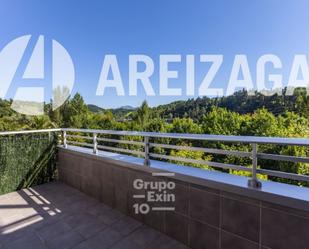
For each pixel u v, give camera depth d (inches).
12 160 162.7
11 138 163.0
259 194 67.3
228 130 526.3
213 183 79.0
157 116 717.9
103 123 756.0
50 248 91.7
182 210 91.2
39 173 178.1
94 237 98.7
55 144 189.2
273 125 466.6
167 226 97.8
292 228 61.5
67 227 107.8
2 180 156.6
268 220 66.3
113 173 126.7
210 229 81.7
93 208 128.7
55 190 162.2
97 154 139.9
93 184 144.5
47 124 685.9
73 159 165.8
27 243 95.5
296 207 59.9
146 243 93.2
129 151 120.3
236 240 74.3
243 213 72.1
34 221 114.4
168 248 89.5
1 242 96.7
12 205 135.6
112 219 114.6
